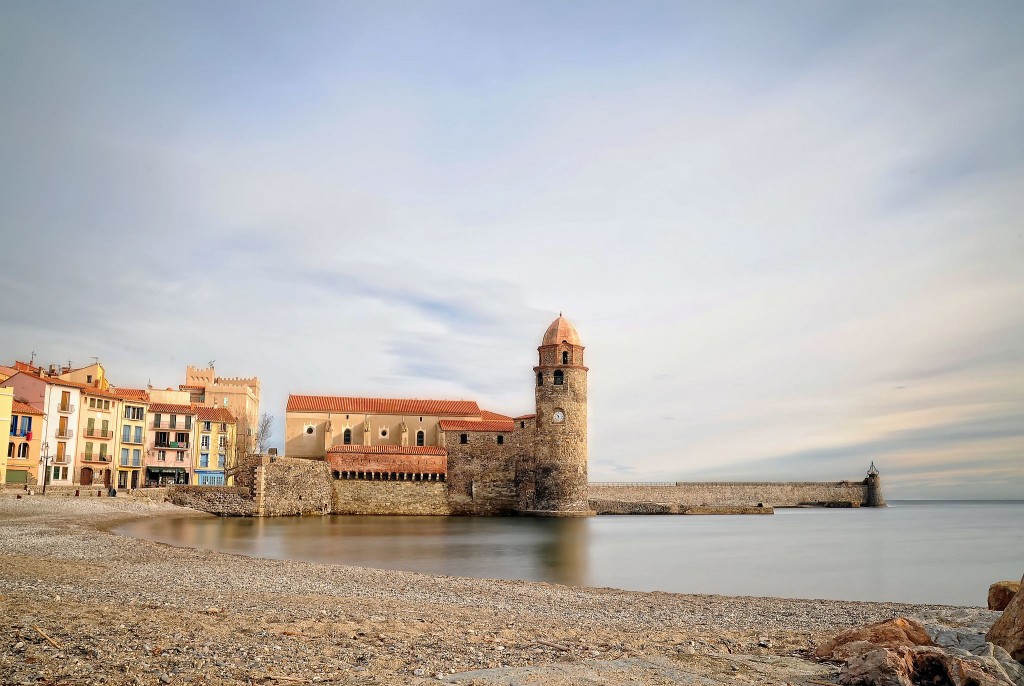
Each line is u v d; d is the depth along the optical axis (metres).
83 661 15.55
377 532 73.12
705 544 69.75
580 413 114.56
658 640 21.73
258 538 62.09
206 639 18.36
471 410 128.50
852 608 30.14
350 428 123.12
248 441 137.50
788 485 180.75
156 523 72.88
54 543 44.78
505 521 98.88
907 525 118.75
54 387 90.44
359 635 20.33
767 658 19.44
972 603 36.81
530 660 18.58
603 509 139.25
